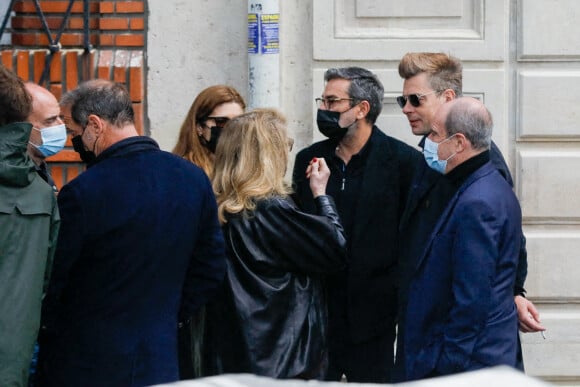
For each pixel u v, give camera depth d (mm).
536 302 19438
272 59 18656
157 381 12273
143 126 19297
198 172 13008
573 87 19141
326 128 15922
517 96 19172
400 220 15758
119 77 19109
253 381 4145
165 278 12516
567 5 19078
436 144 13406
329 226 13797
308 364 13711
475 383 4047
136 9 19250
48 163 19078
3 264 11430
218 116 15719
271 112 14289
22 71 19156
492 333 12727
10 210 11461
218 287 13258
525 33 19031
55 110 14023
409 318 13344
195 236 12844
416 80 15586
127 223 12242
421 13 19031
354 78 15867
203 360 13977
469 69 19141
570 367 19453
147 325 12367
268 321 13625
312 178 15023
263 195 13742
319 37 19000
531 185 19219
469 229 12797
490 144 13930
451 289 13039
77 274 12336
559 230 19359
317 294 14070
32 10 19453
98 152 12984
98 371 12203
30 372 13523
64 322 12414
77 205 12172
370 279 15695
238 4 19141
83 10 19312
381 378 15859
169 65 19250
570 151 19281
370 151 15953
